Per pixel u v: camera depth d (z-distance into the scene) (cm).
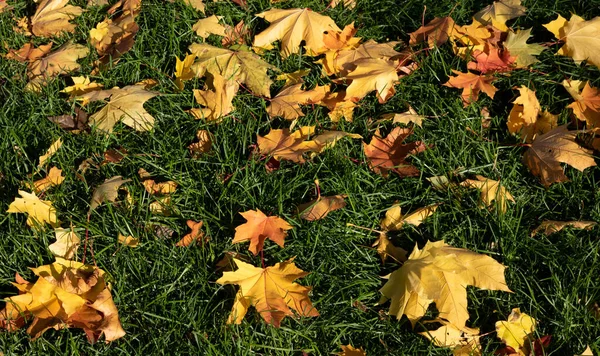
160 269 140
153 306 137
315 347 134
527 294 138
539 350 134
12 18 174
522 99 151
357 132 155
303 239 143
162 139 154
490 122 156
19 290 138
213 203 147
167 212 146
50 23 171
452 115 156
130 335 135
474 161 150
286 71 163
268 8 171
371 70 157
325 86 159
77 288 134
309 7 171
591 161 145
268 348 134
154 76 163
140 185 148
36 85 161
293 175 149
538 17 170
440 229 144
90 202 146
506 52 162
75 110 157
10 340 133
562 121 155
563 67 162
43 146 153
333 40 166
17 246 141
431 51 164
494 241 142
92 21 173
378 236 144
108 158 151
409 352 134
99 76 162
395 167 149
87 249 142
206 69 159
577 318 135
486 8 169
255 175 149
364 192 147
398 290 135
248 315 136
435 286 133
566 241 142
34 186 146
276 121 157
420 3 172
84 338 134
